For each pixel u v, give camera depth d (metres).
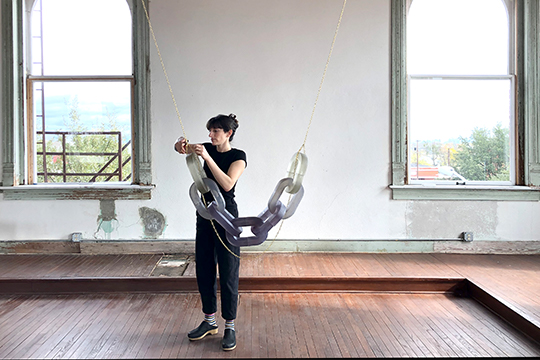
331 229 3.78
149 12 3.66
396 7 3.69
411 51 3.80
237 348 2.14
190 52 3.69
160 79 3.69
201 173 2.06
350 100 3.74
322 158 3.76
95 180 3.85
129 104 3.79
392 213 3.78
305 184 3.76
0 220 3.71
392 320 2.50
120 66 3.78
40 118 3.81
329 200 3.77
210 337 2.27
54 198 3.71
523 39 3.73
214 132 2.13
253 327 2.40
